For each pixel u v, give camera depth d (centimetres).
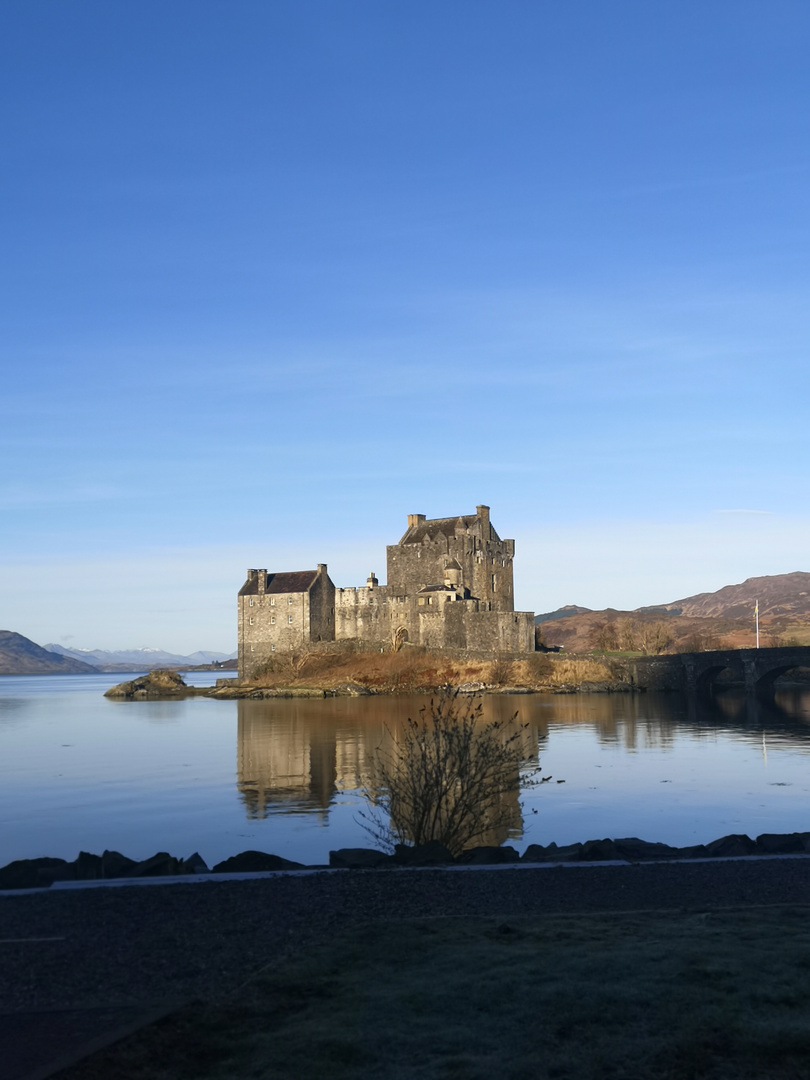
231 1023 1469
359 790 5853
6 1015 1519
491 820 4309
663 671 16212
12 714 14350
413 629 17375
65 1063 1340
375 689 15688
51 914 2077
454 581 17388
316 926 1967
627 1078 1297
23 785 6334
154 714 13500
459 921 1969
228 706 14700
